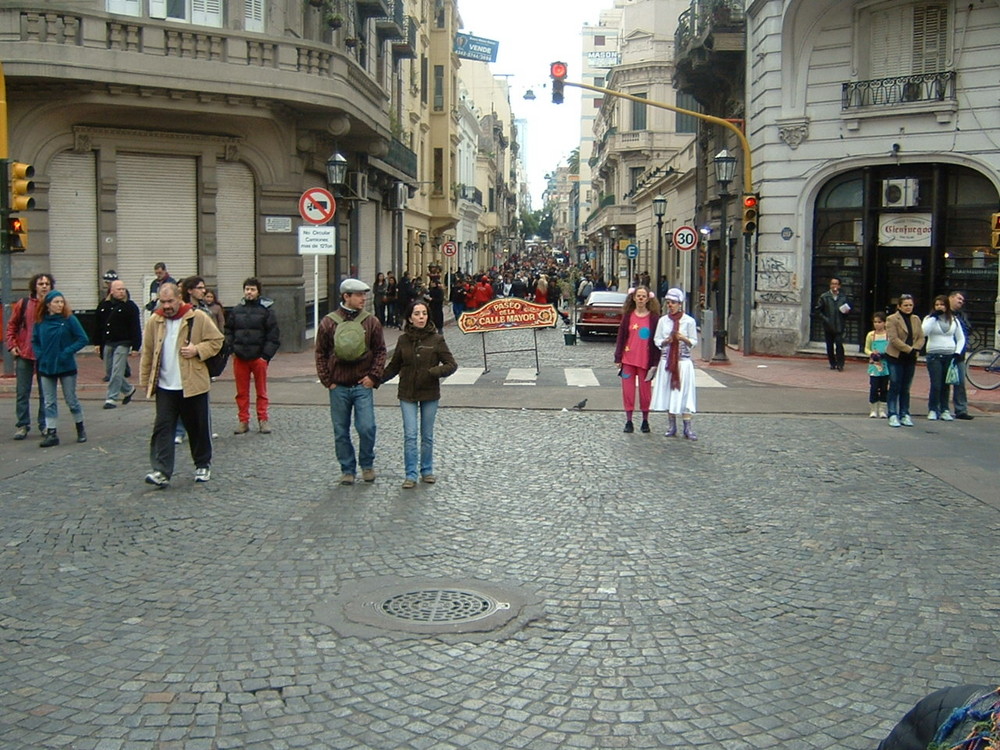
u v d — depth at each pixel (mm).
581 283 42625
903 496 9562
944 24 21203
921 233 21984
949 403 15867
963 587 6852
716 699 5031
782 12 22844
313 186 26156
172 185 22172
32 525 8258
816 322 23609
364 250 34875
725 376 19594
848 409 15328
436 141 51656
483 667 5387
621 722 4758
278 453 11516
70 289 21203
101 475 10227
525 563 7336
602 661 5496
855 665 5488
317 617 6141
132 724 4688
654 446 12164
